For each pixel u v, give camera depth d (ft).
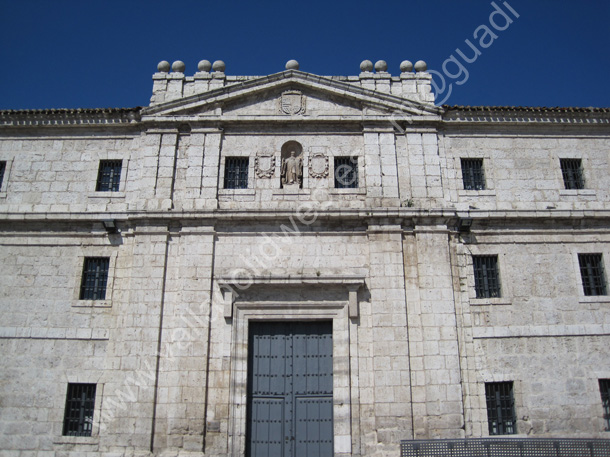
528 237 66.49
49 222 66.49
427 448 55.98
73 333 62.64
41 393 60.95
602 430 60.08
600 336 63.10
